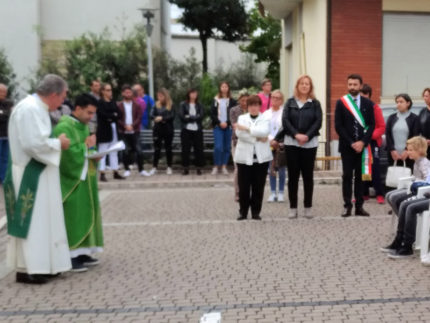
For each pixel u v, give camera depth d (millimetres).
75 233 6355
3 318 5055
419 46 14945
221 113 13953
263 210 9984
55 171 6043
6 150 12828
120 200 11336
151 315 5078
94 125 13016
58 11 23328
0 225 8734
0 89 12680
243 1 29078
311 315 5004
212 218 9336
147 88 20562
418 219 6941
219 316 5004
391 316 4953
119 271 6453
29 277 6031
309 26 16094
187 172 14133
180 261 6805
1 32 22500
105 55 20266
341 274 6188
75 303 5422
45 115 5961
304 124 8906
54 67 20234
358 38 14727
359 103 9008
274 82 28234
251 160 8883
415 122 9883
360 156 9102
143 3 23516
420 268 6387
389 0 14719
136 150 13930
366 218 9094
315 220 9023
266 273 6258
